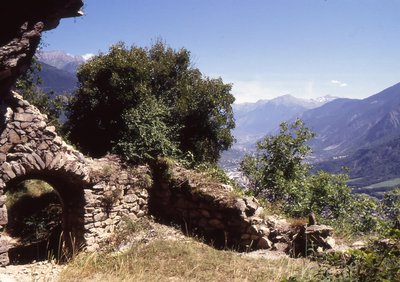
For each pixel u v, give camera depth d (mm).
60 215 14188
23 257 11289
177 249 9133
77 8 8117
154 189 13133
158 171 13094
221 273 7770
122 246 10625
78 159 10750
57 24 8344
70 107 18328
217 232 11477
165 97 18609
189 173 12945
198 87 19312
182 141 18531
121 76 16500
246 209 11164
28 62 8539
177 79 19750
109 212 11297
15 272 8547
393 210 13883
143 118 13758
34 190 15797
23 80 20453
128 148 12852
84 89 16984
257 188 19141
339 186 19141
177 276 7566
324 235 9539
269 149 20438
